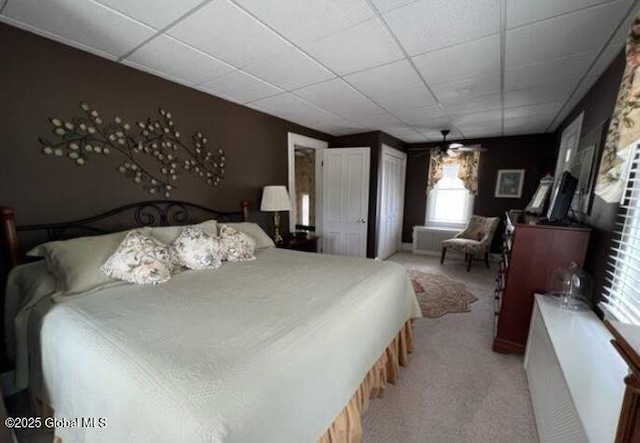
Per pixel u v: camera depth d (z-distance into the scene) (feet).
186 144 8.87
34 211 6.03
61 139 6.32
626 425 2.27
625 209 5.32
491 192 17.01
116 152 7.25
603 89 7.27
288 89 9.00
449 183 18.24
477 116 12.02
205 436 2.41
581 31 5.56
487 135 16.20
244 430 2.60
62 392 3.95
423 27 5.53
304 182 20.98
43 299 5.03
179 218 8.83
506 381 6.59
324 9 5.01
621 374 4.10
